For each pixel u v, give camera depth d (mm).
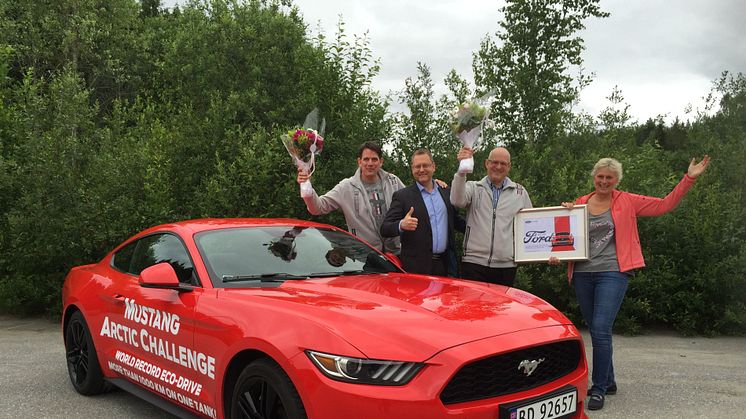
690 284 7367
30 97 9344
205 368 3312
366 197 5590
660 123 12484
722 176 8781
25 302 8984
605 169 4512
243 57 11109
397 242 5703
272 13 11852
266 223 4488
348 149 8492
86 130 9203
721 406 4363
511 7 8984
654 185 8164
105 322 4438
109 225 8242
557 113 8945
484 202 5207
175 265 3977
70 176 8297
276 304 3111
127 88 25094
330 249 4324
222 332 3180
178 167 8625
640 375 5273
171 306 3641
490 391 2764
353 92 9141
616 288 4480
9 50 13391
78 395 4816
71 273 5238
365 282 3697
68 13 23594
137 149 8945
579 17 8883
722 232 7285
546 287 7469
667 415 4172
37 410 4426
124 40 24906
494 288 3775
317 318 2875
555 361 3104
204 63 11297
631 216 4547
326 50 9383
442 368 2596
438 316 2971
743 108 11930
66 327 5086
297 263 3986
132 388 4199
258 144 8047
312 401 2619
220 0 12062
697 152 10984
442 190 5348
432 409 2525
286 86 10359
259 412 2969
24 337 7293
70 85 9133
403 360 2609
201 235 4051
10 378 5332
